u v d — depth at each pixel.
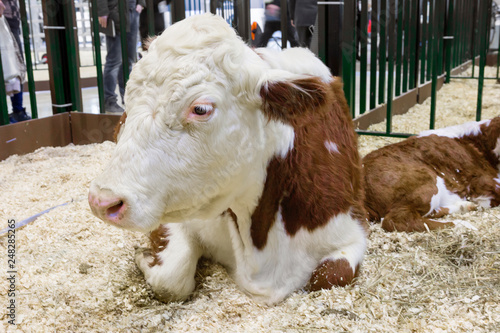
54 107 5.64
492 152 3.59
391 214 3.06
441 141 3.52
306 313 2.05
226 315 2.07
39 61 11.16
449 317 2.00
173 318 2.08
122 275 2.46
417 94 7.44
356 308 2.09
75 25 5.64
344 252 2.27
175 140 1.73
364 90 5.80
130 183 1.69
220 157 1.81
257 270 2.19
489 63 12.79
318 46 4.80
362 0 5.57
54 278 2.37
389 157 3.36
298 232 2.20
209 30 1.80
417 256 2.59
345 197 2.29
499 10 12.02
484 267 2.45
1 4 5.21
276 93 1.80
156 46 1.80
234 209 2.14
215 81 1.75
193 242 2.34
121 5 5.39
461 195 3.38
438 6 5.27
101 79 5.59
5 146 4.80
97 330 1.99
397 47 6.71
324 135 2.28
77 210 3.21
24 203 3.48
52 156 4.89
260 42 5.92
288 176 2.12
